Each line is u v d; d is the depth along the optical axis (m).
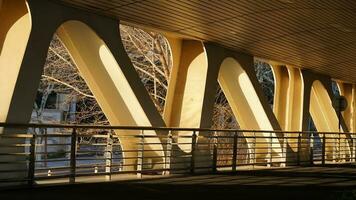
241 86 17.98
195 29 14.21
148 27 14.02
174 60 15.61
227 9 12.60
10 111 10.16
